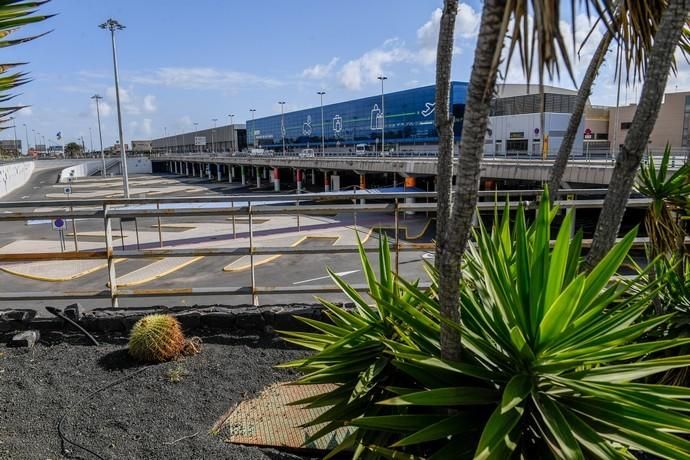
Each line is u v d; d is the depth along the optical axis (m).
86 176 83.25
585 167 18.14
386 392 2.25
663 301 2.97
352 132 72.44
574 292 1.67
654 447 1.62
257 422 2.85
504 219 2.61
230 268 15.34
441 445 2.09
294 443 2.65
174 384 3.24
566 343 1.82
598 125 41.59
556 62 1.25
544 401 1.77
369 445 1.99
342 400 2.28
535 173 20.73
